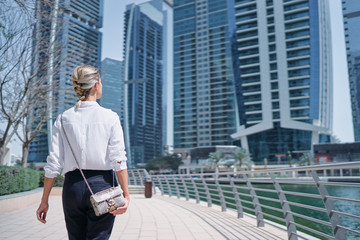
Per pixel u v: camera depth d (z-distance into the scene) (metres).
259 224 5.95
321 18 110.81
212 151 103.88
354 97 112.38
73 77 1.72
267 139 107.62
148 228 5.96
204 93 131.00
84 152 1.54
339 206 13.93
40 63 11.08
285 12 110.75
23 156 14.20
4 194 8.55
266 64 110.56
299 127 102.94
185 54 138.25
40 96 12.19
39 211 1.56
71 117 1.61
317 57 105.88
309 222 10.43
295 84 106.62
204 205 10.79
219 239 4.80
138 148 185.50
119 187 1.51
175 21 143.62
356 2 118.19
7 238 4.89
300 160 88.88
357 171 78.62
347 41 117.50
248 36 116.06
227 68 128.12
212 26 134.75
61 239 4.82
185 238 4.94
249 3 117.44
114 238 4.99
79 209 1.53
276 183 4.77
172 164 125.81
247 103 112.50
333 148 90.06
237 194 7.41
